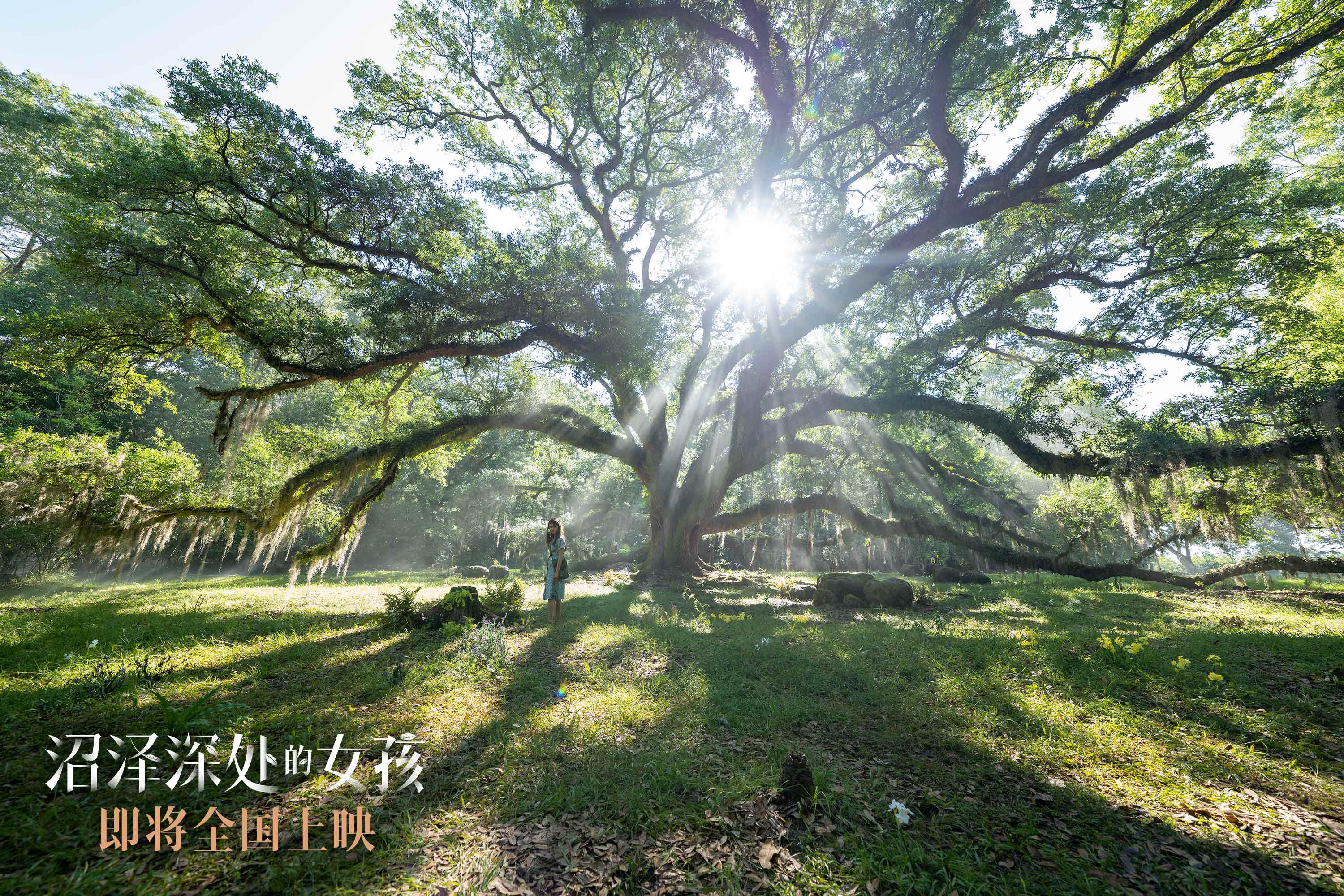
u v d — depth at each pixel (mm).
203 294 12453
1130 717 4414
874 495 27406
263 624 8781
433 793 3287
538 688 5355
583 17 11477
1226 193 13023
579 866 2611
